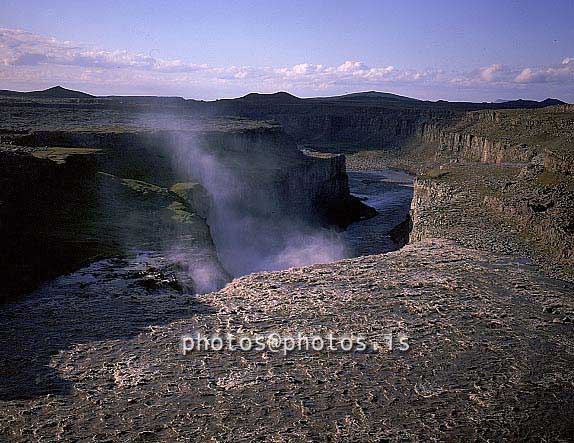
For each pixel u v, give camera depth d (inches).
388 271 2042.3
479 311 1670.8
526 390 1249.4
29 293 1654.8
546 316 1648.6
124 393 1194.0
